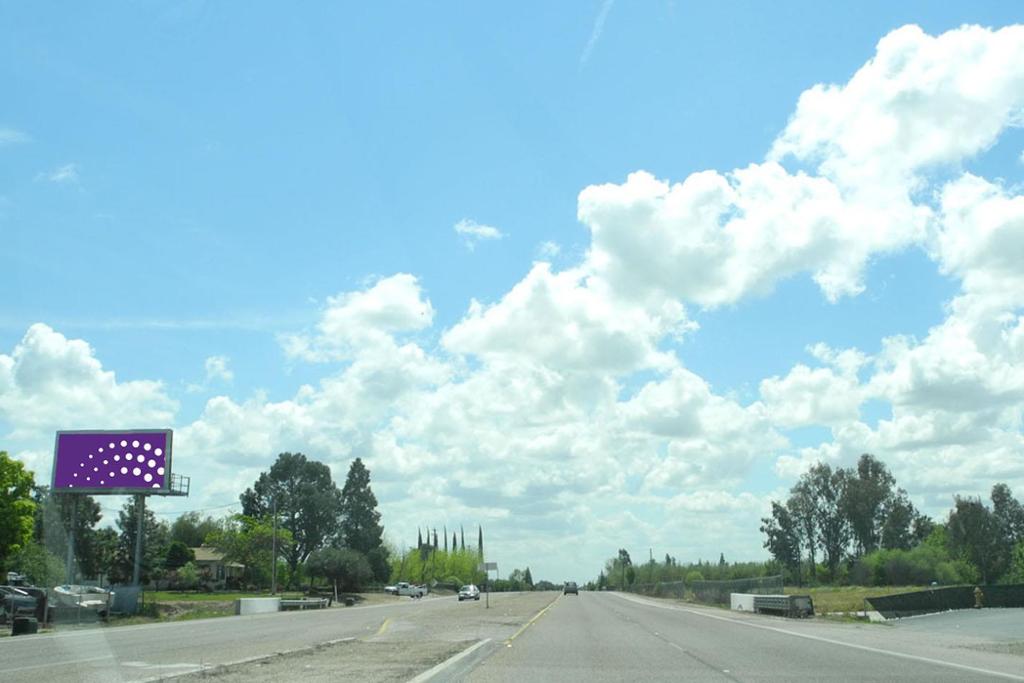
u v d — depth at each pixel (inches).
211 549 4744.1
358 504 4963.1
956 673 690.8
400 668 734.5
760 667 756.0
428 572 6353.3
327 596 3316.9
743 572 5024.6
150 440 2176.4
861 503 4451.3
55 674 677.9
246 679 639.8
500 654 912.9
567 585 4655.5
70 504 1822.1
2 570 1961.1
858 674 690.2
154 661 812.6
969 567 4146.2
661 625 1507.1
